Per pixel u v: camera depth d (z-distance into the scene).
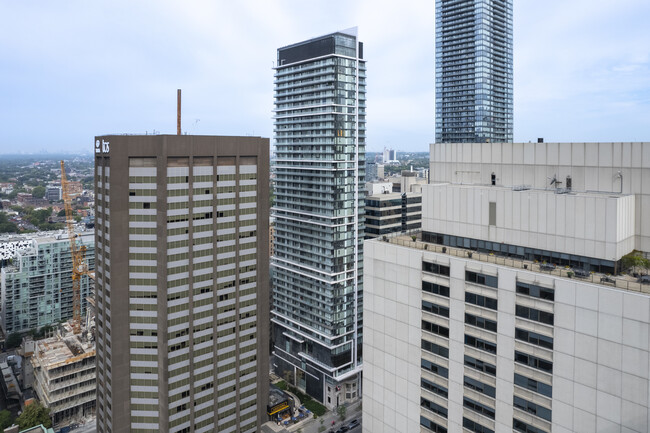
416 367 69.25
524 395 56.47
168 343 105.69
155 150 102.75
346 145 166.00
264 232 122.44
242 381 120.12
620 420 48.53
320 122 167.00
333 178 163.38
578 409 51.72
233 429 119.06
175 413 107.88
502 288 57.72
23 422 147.62
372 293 75.25
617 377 48.47
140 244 104.56
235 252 116.12
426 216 73.94
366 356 77.50
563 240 57.81
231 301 116.25
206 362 112.62
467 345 62.12
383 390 75.00
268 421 159.75
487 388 60.28
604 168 59.00
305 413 163.75
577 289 50.91
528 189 65.00
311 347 175.75
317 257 171.75
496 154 69.94
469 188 67.62
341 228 166.88
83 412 166.38
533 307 54.81
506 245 63.69
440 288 64.81
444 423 65.88
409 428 71.19
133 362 106.81
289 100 179.88
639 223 56.44
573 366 51.84
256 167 118.75
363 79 171.88
